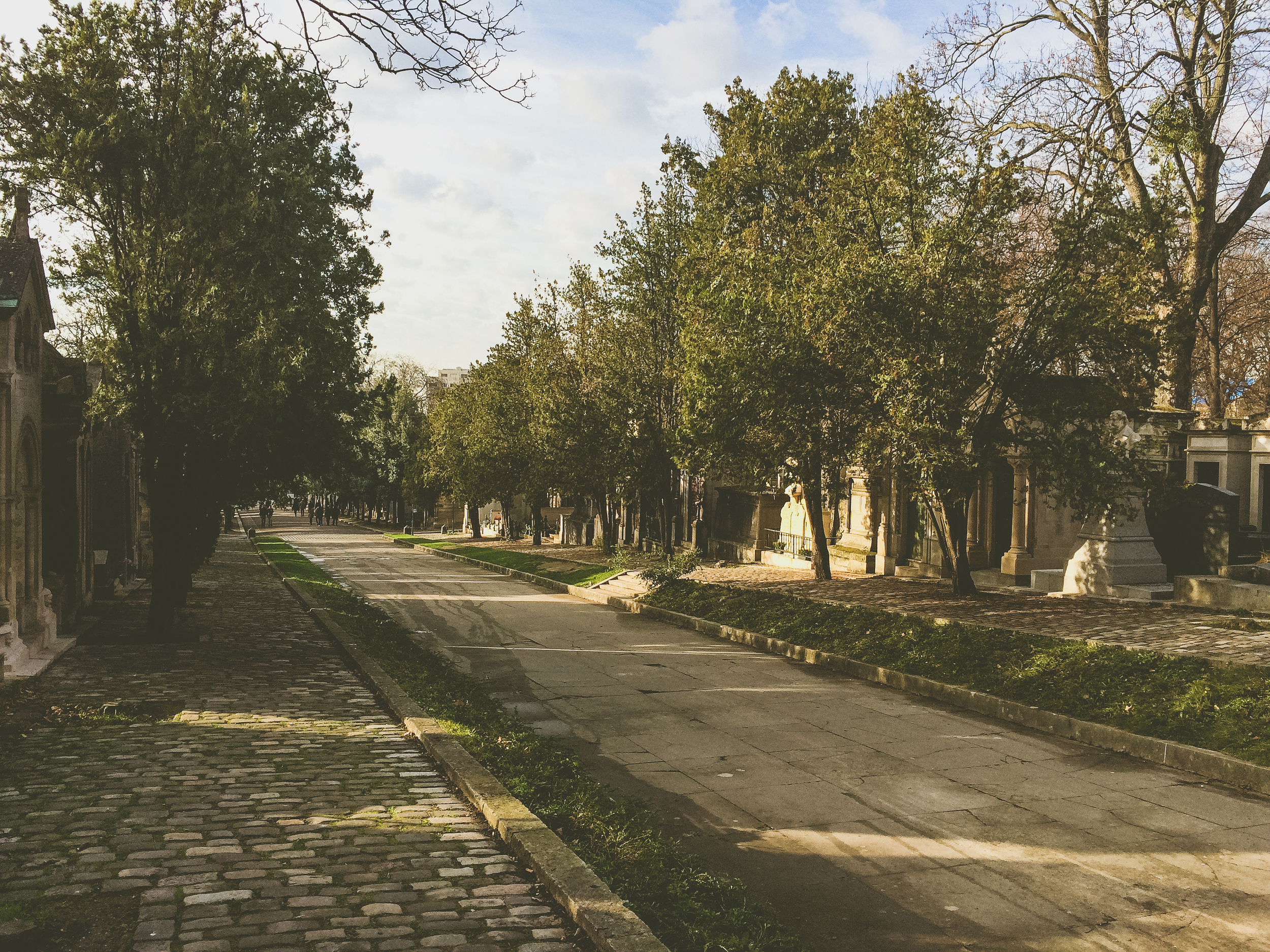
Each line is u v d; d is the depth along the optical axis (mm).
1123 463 15281
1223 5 21188
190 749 8273
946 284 15219
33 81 12281
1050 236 18344
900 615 15695
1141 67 20844
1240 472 25344
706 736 10352
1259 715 9070
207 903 4969
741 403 17000
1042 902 5887
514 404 39844
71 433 15391
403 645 15945
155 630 14953
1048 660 11867
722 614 19859
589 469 31969
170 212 13414
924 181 15797
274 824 6340
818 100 22531
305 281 13773
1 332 12016
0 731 8750
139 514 30078
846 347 15875
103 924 4672
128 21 12969
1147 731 9617
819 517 23172
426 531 75625
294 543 56281
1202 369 37312
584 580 30031
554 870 5410
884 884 6156
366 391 15219
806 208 19938
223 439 13711
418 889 5273
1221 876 6301
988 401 16266
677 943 4859
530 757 8484
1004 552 22625
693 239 23797
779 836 7090
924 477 14922
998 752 9656
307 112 14086
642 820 7137
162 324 13195
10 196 12945
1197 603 15227
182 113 12891
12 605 12234
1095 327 14641
